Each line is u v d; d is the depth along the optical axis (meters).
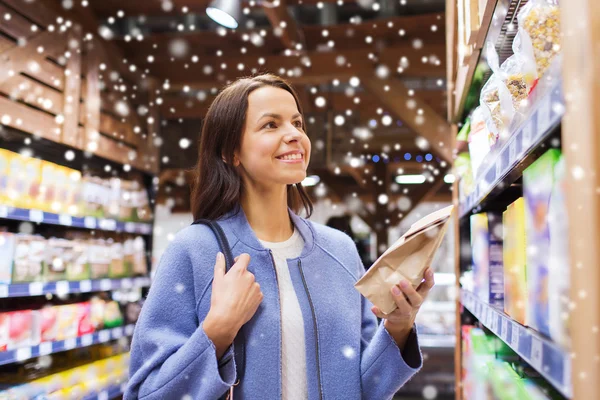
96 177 3.75
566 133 0.63
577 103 0.60
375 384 1.23
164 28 4.79
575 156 0.60
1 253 2.73
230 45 5.07
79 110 3.58
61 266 3.26
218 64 5.06
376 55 5.02
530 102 0.89
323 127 5.77
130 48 4.96
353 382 1.19
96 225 3.60
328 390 1.16
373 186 7.21
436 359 4.28
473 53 1.62
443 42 4.94
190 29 4.60
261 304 1.16
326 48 5.09
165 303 1.15
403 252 1.09
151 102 4.75
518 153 0.97
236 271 1.08
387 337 1.22
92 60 3.75
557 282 0.80
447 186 9.48
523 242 1.10
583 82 0.58
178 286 1.16
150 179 4.65
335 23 4.78
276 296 1.18
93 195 3.65
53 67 3.28
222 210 1.28
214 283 1.09
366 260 5.11
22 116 2.97
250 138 1.22
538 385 1.21
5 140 3.32
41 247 3.07
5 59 2.90
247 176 1.30
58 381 3.10
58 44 3.33
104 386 3.54
